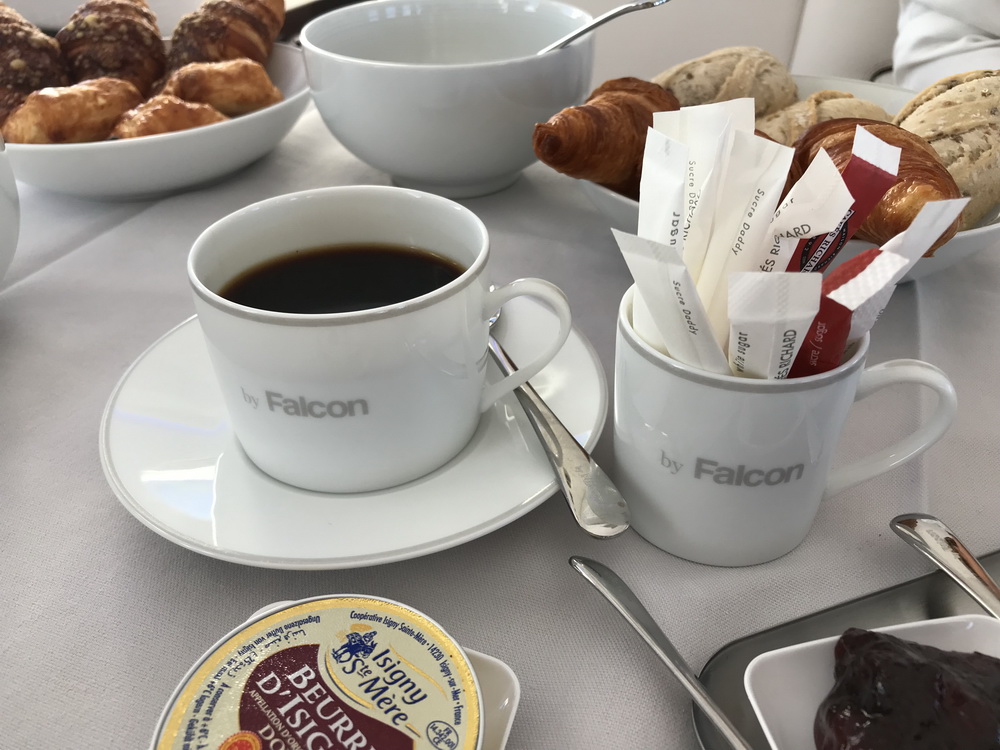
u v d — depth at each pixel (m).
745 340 0.27
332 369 0.31
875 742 0.24
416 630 0.29
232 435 0.39
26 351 0.49
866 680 0.25
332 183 0.71
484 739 0.26
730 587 0.33
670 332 0.28
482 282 0.35
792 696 0.27
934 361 0.46
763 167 0.27
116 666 0.30
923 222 0.26
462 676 0.27
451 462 0.38
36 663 0.30
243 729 0.25
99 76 0.73
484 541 0.36
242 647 0.28
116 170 0.62
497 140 0.61
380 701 0.26
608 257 0.59
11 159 0.60
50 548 0.35
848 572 0.34
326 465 0.35
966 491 0.38
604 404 0.40
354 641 0.28
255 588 0.34
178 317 0.53
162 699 0.29
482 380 0.38
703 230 0.28
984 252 0.59
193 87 0.69
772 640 0.30
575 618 0.32
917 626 0.28
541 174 0.74
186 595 0.33
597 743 0.28
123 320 0.52
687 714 0.29
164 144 0.62
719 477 0.31
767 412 0.28
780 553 0.34
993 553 0.33
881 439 0.41
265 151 0.71
